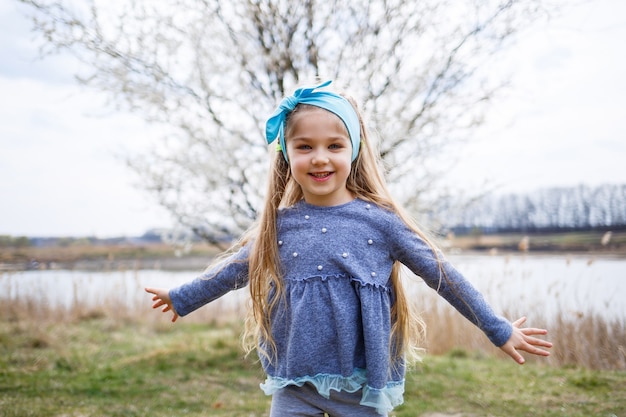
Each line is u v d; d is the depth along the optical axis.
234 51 5.07
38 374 4.70
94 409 3.73
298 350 1.98
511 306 5.79
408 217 2.22
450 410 3.84
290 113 2.16
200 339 6.30
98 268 10.38
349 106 2.17
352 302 2.00
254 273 2.14
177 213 5.38
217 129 5.24
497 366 5.12
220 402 4.05
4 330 6.57
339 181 2.10
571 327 5.41
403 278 2.58
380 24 4.82
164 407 3.89
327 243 2.04
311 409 2.05
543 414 3.67
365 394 1.99
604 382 4.36
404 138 4.95
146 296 8.52
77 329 7.19
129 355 5.81
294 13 4.95
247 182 5.35
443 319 6.19
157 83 5.04
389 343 2.09
